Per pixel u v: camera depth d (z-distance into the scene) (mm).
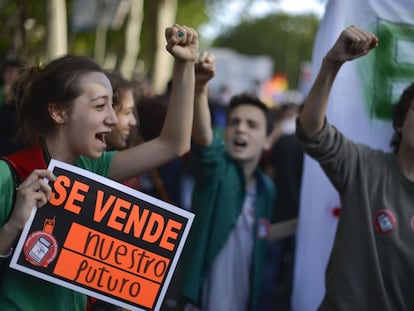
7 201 2445
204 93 3453
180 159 6180
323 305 3189
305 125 3160
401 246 3041
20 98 2693
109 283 2572
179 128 2848
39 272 2463
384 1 3701
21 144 2906
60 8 8312
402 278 3043
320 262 3711
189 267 3846
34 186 2348
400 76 3703
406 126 3090
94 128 2553
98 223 2553
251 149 4125
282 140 6324
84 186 2535
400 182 3127
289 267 6355
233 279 3930
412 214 3080
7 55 8977
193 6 21328
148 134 5562
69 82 2533
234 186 3938
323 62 3086
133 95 3662
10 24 9125
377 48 3703
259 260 4027
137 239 2607
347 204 3156
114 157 2855
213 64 3330
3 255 2387
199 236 3861
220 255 3895
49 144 2586
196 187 3941
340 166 3166
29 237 2453
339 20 3646
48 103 2553
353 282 3070
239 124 4137
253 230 4023
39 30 9242
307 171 3717
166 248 2648
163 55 16344
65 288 2596
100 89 2562
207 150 3725
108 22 9773
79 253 2527
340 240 3146
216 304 3834
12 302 2471
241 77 27953
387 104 3703
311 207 3713
